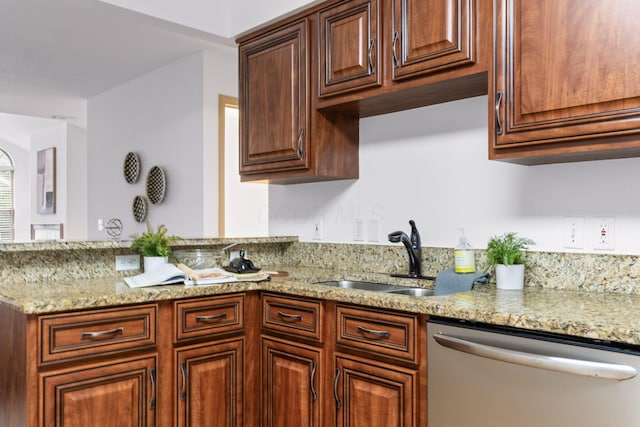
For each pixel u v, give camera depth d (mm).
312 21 2217
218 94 3994
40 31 3525
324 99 2174
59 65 4332
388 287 2123
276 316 1994
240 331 2018
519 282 1767
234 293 2002
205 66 3914
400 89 1896
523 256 1854
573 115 1448
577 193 1766
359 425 1688
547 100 1491
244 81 2523
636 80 1332
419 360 1528
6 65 4328
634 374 1098
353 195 2498
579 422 1174
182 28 2502
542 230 1851
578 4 1435
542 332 1265
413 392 1536
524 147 1562
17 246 1848
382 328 1624
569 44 1450
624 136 1376
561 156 1592
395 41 1890
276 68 2357
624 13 1354
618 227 1673
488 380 1339
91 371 1636
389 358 1610
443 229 2145
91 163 5520
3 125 8156
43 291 1740
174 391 1832
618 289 1654
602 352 1151
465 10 1692
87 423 1623
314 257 2666
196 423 1881
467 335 1394
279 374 1974
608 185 1695
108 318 1669
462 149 2084
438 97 2029
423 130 2219
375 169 2402
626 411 1109
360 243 2461
